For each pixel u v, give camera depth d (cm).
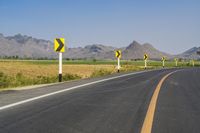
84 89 1784
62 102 1289
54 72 4306
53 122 930
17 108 1139
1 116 1002
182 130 858
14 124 898
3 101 1291
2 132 813
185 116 1046
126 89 1822
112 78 2741
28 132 815
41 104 1230
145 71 4294
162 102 1339
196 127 893
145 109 1151
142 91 1725
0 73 3023
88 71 4769
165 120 980
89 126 887
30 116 1007
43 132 816
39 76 3369
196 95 1598
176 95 1584
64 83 2177
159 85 2092
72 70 4850
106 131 833
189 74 3578
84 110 1123
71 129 852
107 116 1023
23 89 1752
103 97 1459
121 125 900
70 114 1049
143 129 852
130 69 5297
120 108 1170
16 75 3319
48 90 1705
